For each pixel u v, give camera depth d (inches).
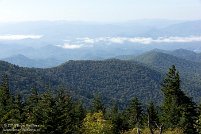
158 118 3070.9
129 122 3518.7
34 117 1708.9
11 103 2253.9
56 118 1708.9
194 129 2428.6
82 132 2101.4
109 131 2206.0
